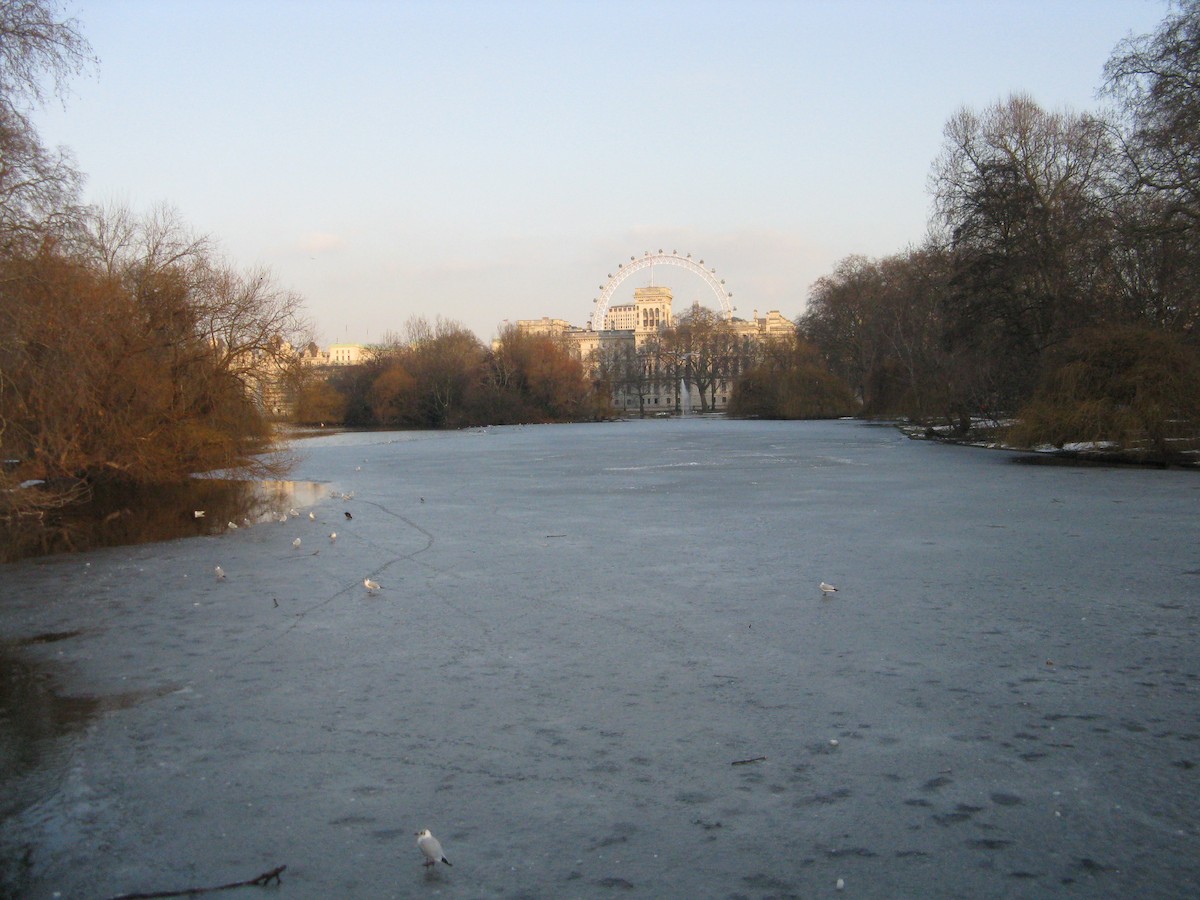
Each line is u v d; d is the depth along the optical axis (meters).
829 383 100.88
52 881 5.38
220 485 31.20
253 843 5.80
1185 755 6.91
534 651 10.01
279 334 31.45
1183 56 34.00
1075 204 41.41
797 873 5.35
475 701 8.38
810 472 33.53
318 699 8.48
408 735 7.55
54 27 19.16
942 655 9.63
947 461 37.97
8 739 7.56
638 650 9.98
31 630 11.19
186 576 14.70
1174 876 5.27
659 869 5.41
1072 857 5.48
